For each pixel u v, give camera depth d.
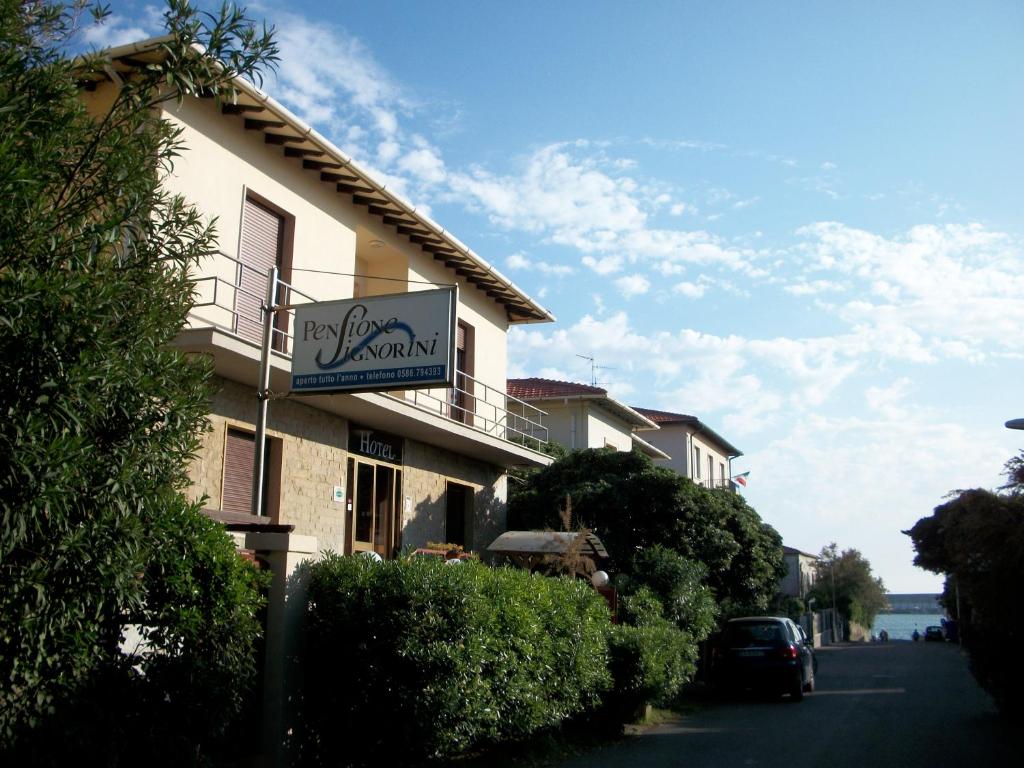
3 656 4.93
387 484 17.66
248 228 14.05
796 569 67.38
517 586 10.05
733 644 19.34
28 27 5.72
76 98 5.67
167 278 5.87
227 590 6.48
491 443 19.30
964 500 14.09
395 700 8.28
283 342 14.40
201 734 6.28
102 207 5.46
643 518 21.73
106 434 5.27
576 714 12.20
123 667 5.88
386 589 8.48
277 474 14.38
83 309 4.84
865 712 16.56
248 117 13.66
